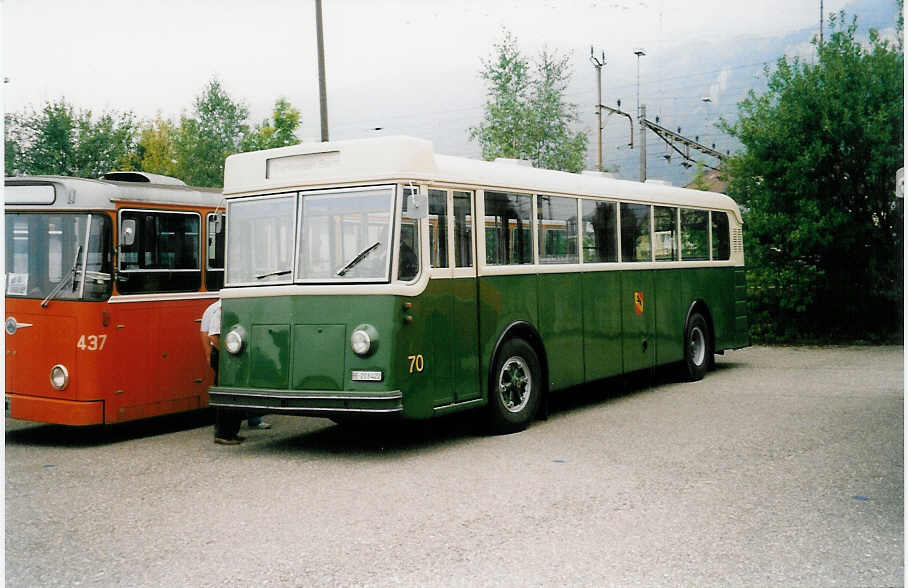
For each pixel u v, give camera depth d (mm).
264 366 8953
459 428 10414
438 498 7105
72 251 9812
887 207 20391
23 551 5938
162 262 10422
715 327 15039
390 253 8523
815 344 20797
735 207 16078
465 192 9469
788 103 20625
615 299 12125
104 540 6164
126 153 37125
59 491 7668
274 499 7203
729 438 9391
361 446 9484
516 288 10133
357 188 8797
